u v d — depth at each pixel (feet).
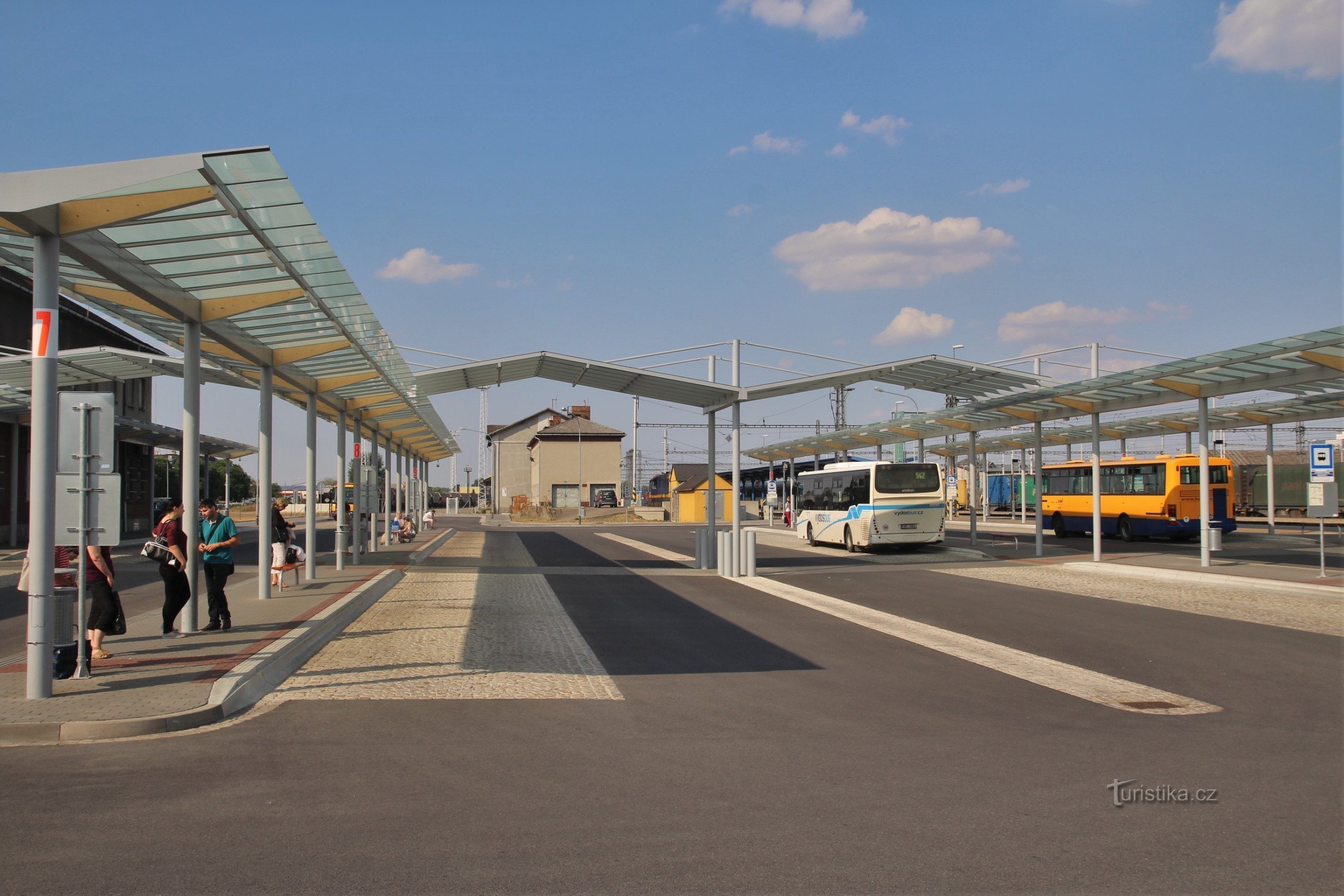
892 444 140.67
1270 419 91.09
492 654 35.94
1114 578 67.10
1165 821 17.01
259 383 59.52
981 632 42.55
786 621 46.29
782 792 18.67
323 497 274.57
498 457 311.47
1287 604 50.90
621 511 246.06
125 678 27.78
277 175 25.59
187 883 13.58
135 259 30.81
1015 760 21.26
